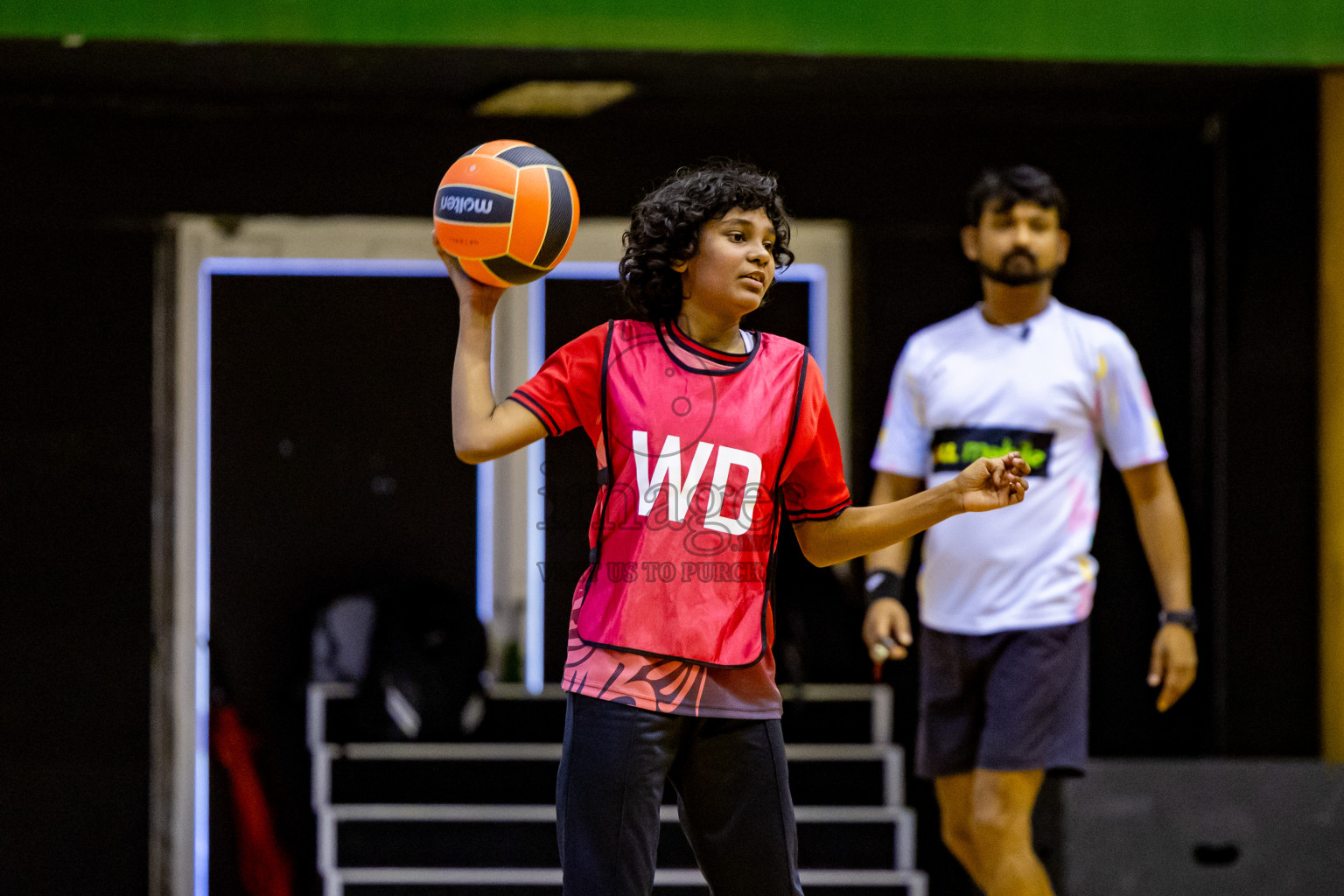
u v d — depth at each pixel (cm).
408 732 1197
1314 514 1116
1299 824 984
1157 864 980
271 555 1223
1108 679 1197
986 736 844
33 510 1173
